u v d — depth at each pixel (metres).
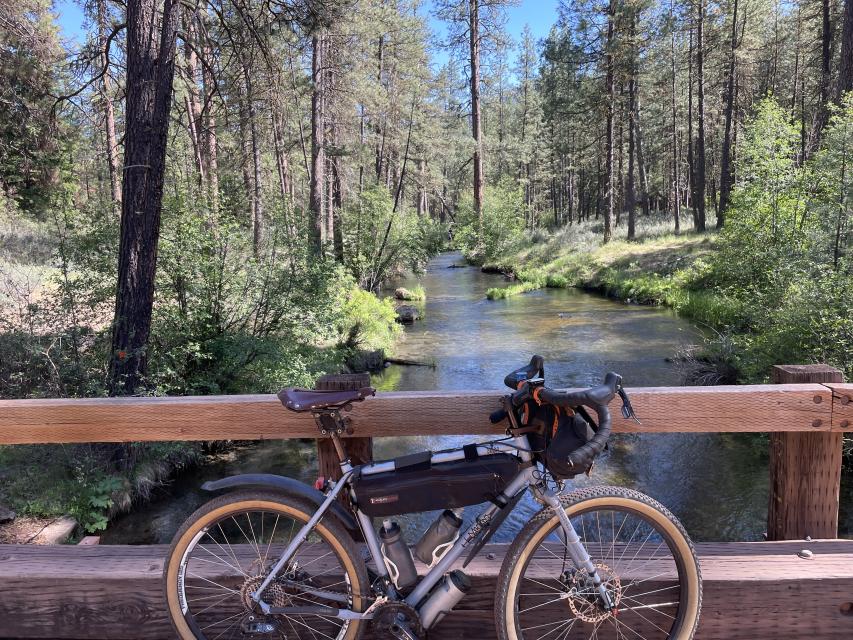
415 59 29.45
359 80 23.08
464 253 38.72
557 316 18.95
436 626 2.18
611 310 19.67
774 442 2.48
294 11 8.38
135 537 5.86
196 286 8.52
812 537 2.42
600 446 1.76
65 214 7.89
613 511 2.03
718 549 2.34
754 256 12.66
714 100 39.56
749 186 13.52
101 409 2.41
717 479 7.15
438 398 2.31
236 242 9.18
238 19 8.35
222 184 10.48
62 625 2.25
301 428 2.38
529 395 1.89
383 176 37.06
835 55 28.08
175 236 8.60
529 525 1.97
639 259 25.61
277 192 11.85
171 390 7.82
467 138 35.03
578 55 29.27
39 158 16.33
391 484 1.93
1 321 6.74
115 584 2.22
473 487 1.92
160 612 2.23
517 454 1.96
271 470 7.43
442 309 21.50
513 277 30.19
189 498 6.71
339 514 2.01
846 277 8.07
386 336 14.95
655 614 2.13
